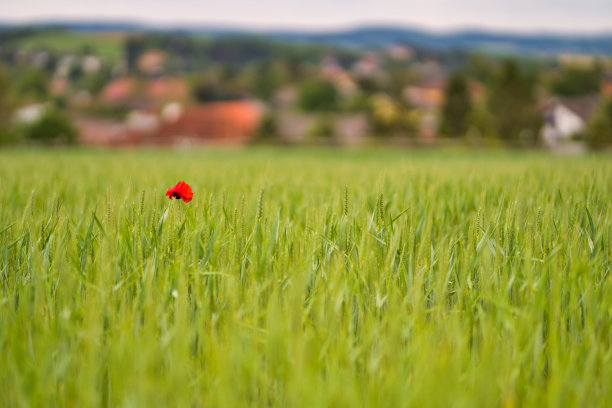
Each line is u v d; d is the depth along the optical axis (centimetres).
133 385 226
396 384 222
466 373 238
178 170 955
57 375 243
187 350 251
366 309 302
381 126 7438
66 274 303
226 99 13325
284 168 1072
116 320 280
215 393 230
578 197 468
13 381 241
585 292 298
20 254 361
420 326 264
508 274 342
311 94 11994
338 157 2594
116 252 328
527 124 6781
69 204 569
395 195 482
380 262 354
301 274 281
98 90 15150
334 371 232
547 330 294
